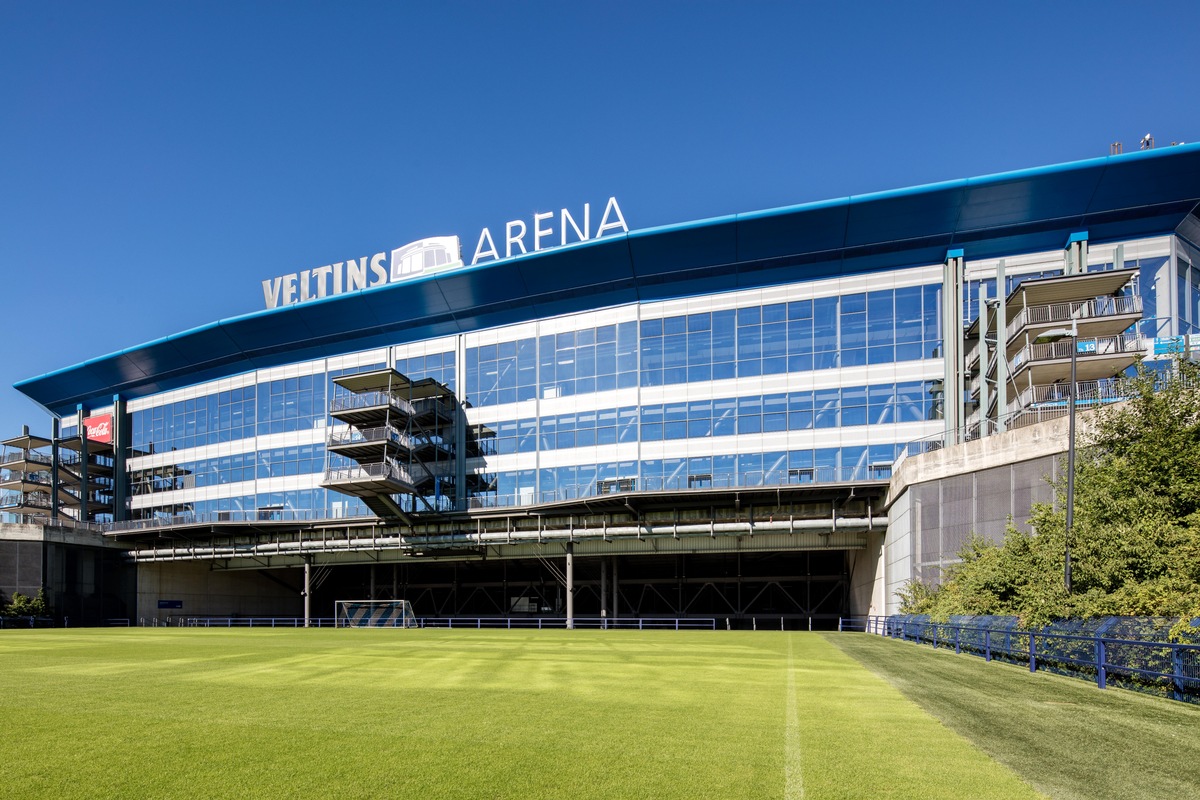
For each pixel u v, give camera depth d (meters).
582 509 47.62
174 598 64.12
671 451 47.19
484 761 8.80
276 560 61.25
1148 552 17.14
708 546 46.69
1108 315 35.28
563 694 14.50
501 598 64.06
